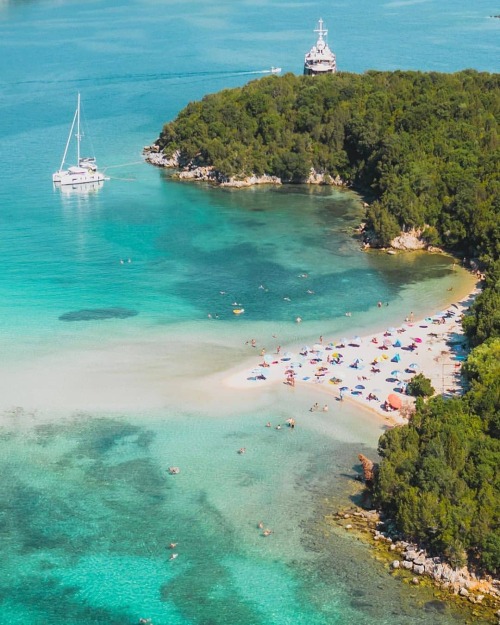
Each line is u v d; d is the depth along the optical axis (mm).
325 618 117062
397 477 133250
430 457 131875
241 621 117188
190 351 187375
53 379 175125
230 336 194750
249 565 126438
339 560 126438
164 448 153000
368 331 197250
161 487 142875
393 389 171250
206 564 126875
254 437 156250
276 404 166625
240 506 138250
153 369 179250
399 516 127688
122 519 135750
